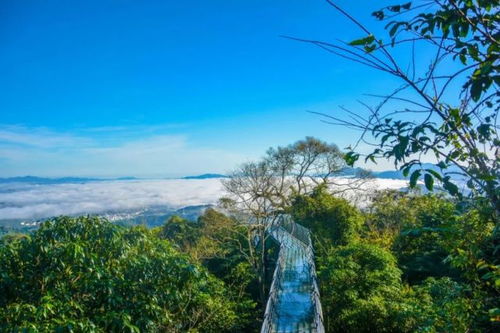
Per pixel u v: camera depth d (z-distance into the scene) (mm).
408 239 23000
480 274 5113
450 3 2039
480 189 2348
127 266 8492
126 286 7996
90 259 7562
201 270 10812
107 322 6816
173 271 8922
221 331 13195
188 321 11211
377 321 14414
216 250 24797
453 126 2119
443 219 3279
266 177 25547
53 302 6734
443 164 2090
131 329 6719
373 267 16406
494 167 2275
